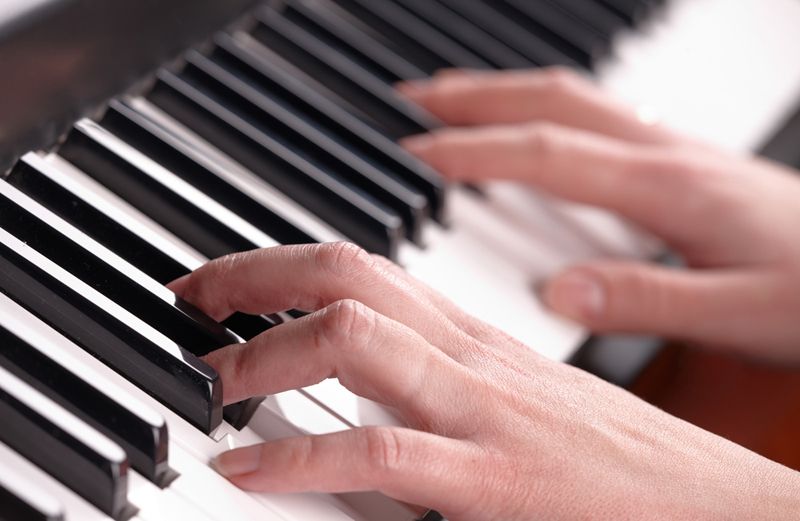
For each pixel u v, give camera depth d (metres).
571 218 0.70
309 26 0.72
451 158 0.69
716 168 0.70
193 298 0.59
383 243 0.65
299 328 0.57
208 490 0.56
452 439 0.57
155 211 0.62
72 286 0.57
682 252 0.71
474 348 0.59
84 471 0.54
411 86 0.72
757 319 0.69
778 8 0.83
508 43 0.76
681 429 0.60
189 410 0.57
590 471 0.57
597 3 0.79
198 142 0.66
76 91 0.63
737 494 0.59
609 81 0.76
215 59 0.69
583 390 0.59
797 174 0.79
